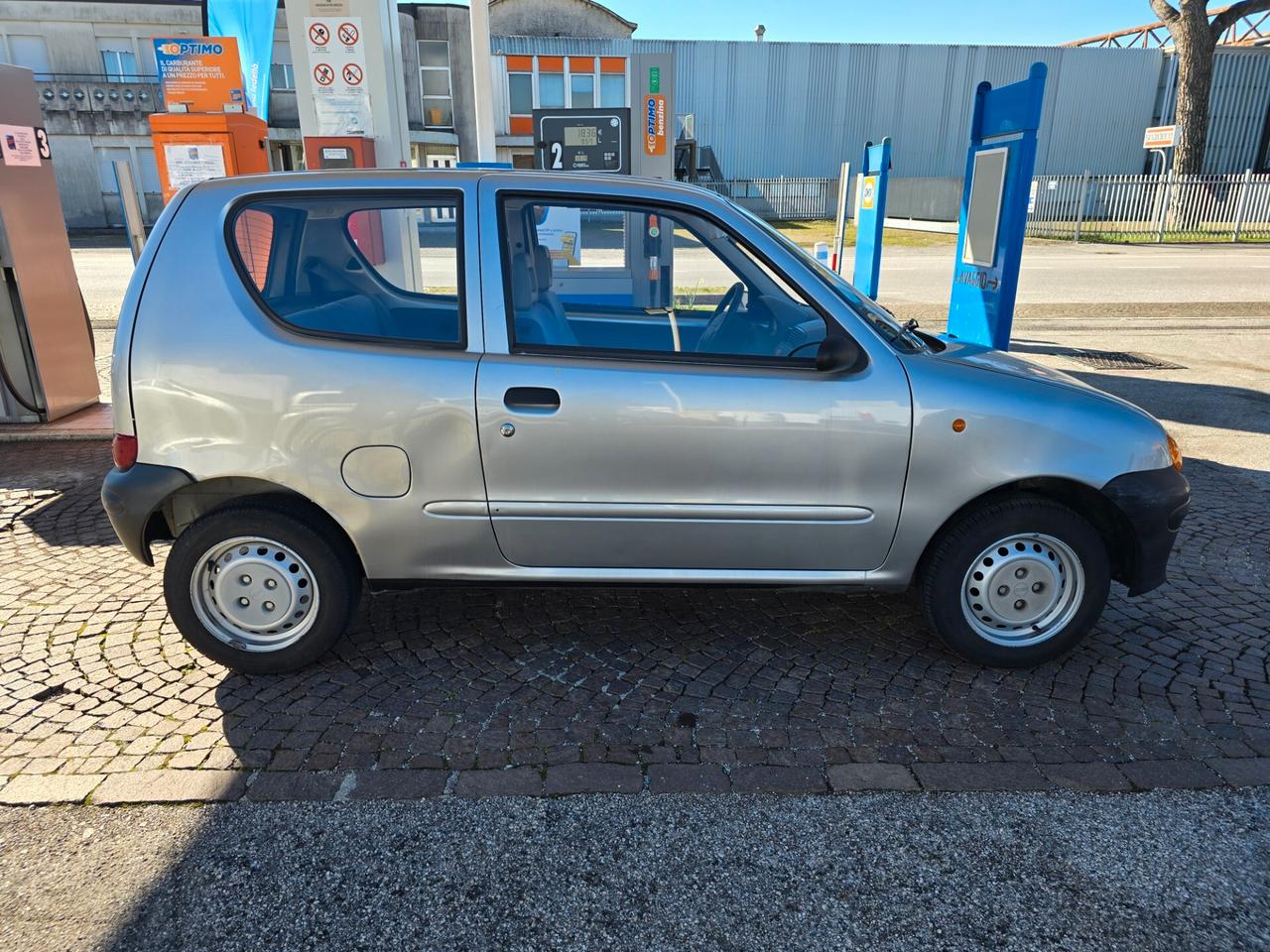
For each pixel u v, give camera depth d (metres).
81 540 4.69
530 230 3.50
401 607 3.94
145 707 3.15
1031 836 2.56
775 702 3.22
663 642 3.65
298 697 3.22
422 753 2.90
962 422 3.12
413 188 3.23
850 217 29.77
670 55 7.74
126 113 30.31
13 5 29.17
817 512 3.19
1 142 6.02
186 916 2.25
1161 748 2.96
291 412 3.09
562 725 3.06
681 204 3.28
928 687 3.32
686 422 3.10
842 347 3.06
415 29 31.98
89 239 28.17
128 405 3.12
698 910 2.28
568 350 3.17
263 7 8.80
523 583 3.31
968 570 3.30
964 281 7.28
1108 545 3.46
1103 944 2.19
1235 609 3.97
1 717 3.08
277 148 31.20
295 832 2.55
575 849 2.50
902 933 2.22
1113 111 38.06
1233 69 36.97
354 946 2.16
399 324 3.25
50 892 2.32
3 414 6.53
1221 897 2.33
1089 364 9.22
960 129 38.03
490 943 2.17
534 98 33.84
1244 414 7.34
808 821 2.62
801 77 36.31
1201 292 14.68
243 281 3.16
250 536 3.20
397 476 3.14
